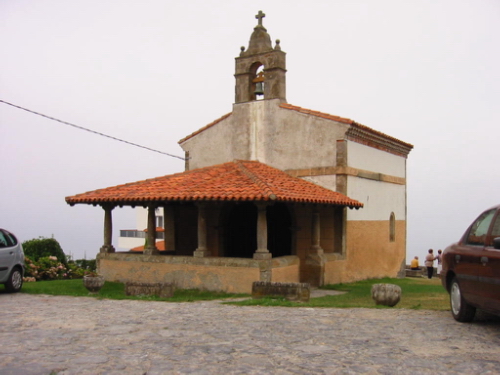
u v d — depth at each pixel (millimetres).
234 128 23000
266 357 6992
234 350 7363
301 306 11594
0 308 11656
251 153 22484
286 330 8688
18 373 6328
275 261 16828
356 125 20656
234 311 10797
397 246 25656
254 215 21750
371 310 10859
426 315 10133
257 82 22703
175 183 18703
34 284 18531
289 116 21609
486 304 8195
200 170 20938
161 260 17875
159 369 6473
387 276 24531
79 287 17844
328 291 18078
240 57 22938
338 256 20391
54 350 7426
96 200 18453
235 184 17469
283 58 22266
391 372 6348
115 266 18922
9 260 14859
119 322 9500
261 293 13203
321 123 20906
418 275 29906
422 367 6543
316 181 20938
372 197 23016
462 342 7812
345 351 7297
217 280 16750
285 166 21641
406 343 7750
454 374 6273
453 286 9492
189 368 6508
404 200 26578
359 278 21906
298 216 20141
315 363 6711
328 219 20875
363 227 22234
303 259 19625
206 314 10383
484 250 8359
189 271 17281
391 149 24875
